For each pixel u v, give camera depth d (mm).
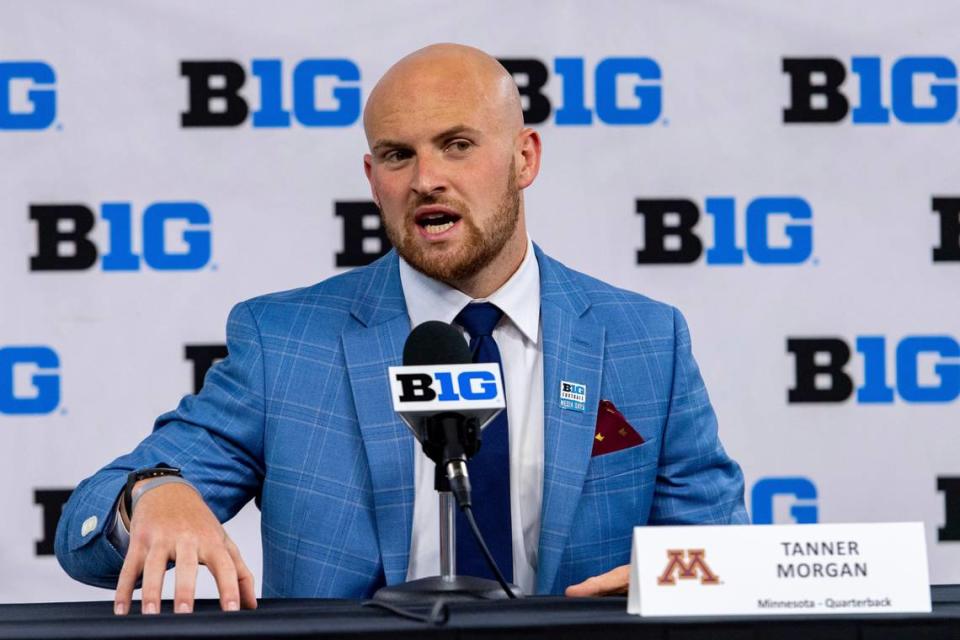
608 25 12609
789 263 12570
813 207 12594
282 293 9500
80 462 12266
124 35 12414
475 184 8398
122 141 12398
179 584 6527
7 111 12336
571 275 9609
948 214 12609
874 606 5629
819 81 12633
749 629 5172
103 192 12375
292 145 12500
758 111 12617
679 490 9141
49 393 12273
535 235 12516
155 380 12359
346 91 12547
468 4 12570
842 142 12617
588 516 8758
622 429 8930
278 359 8945
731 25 12609
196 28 12453
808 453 12492
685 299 12547
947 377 12539
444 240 8422
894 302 12547
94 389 12305
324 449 8727
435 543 8547
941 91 12656
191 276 12414
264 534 8789
